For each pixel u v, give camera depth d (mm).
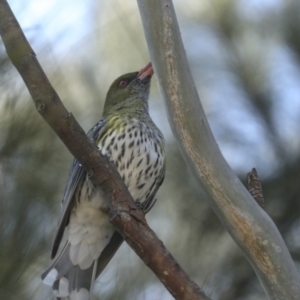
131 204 5430
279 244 5102
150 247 5227
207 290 8625
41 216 6633
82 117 9391
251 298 8727
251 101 9375
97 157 5512
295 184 8836
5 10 5305
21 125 6738
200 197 9141
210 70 9719
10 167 6617
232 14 10000
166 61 5379
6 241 6199
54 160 6906
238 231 5148
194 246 8961
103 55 10711
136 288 7848
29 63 5270
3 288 5926
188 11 10172
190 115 5301
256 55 9727
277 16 9844
